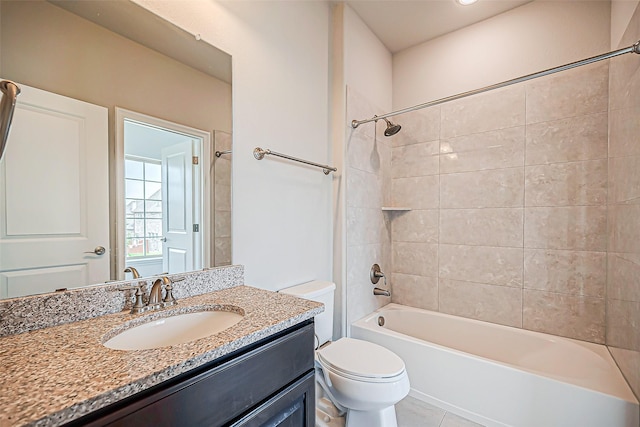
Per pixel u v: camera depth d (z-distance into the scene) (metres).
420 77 2.50
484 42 2.20
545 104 1.96
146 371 0.58
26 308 0.79
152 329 0.93
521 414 1.49
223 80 1.34
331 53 2.04
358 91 2.18
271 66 1.57
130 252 1.05
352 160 2.11
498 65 2.14
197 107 1.25
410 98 2.54
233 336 0.75
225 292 1.22
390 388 1.28
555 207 1.92
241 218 1.41
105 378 0.55
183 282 1.14
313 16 1.87
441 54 2.40
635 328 1.29
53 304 0.84
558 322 1.92
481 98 2.19
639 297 1.24
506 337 2.03
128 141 1.05
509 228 2.08
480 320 2.19
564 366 1.75
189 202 1.22
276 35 1.60
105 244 0.99
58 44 0.89
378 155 2.43
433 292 2.40
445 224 2.35
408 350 1.86
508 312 2.09
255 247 1.48
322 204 1.95
